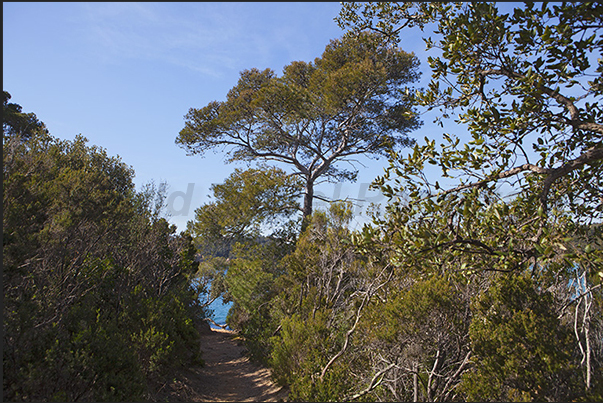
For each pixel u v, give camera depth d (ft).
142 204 42.75
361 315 25.58
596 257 10.18
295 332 30.81
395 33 18.38
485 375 16.53
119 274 32.71
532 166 12.36
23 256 19.29
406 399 20.15
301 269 43.98
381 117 61.05
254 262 58.23
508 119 13.91
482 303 18.31
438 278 20.98
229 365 44.34
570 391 14.96
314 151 66.44
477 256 13.70
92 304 26.91
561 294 18.88
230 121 65.77
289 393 27.86
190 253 58.34
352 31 19.53
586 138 14.55
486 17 13.52
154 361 26.48
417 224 13.12
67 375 16.15
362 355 25.05
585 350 17.39
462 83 16.12
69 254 26.48
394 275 26.94
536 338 15.76
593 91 13.70
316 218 45.24
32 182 25.17
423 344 20.45
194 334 39.19
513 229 11.58
